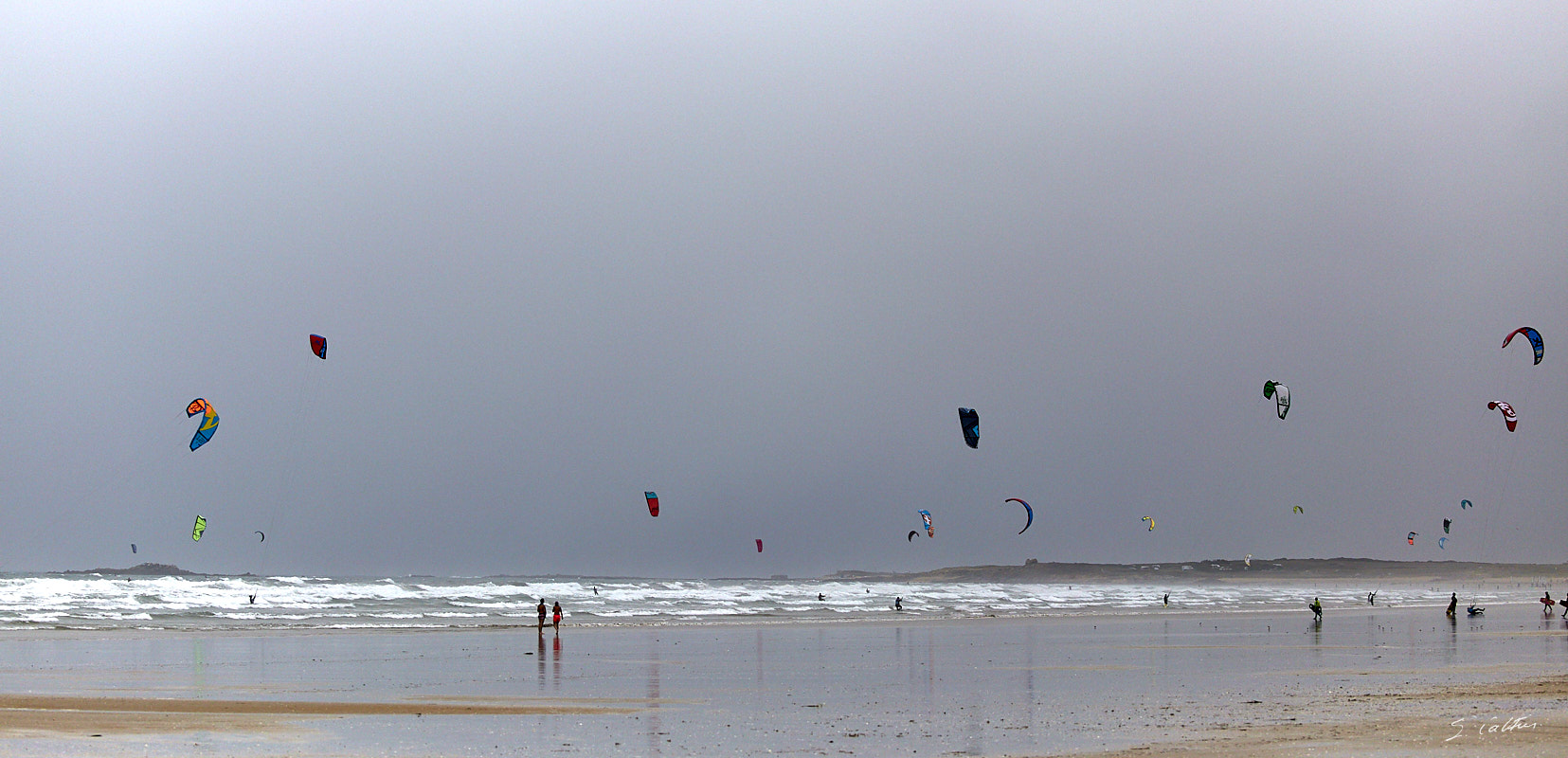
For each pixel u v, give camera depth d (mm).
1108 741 12719
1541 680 19562
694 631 40344
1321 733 12977
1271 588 138625
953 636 37156
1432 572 199000
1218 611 62938
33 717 14297
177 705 16016
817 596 84062
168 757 11461
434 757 11680
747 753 11984
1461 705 15820
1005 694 18281
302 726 14016
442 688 19172
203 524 43844
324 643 31703
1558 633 36781
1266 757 11344
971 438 30906
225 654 27109
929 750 12125
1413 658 25844
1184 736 12953
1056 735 13234
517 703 16875
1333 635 36625
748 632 39719
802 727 14180
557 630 34406
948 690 18969
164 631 37250
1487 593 105875
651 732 13648
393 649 29438
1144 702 16828
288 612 50625
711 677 21625
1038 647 30734
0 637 33000
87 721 14039
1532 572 194750
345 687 19188
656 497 50344
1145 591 113688
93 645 29891
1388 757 11312
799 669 23422
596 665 24281
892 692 18656
